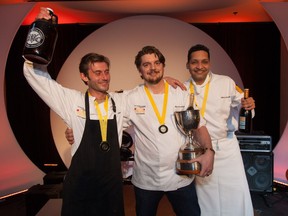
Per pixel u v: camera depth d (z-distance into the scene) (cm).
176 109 187
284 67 504
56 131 411
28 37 148
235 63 527
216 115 225
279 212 326
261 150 351
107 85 174
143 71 178
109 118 178
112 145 177
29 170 394
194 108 196
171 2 405
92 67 169
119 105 185
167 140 183
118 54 409
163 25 408
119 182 179
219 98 223
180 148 181
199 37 411
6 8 357
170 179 185
